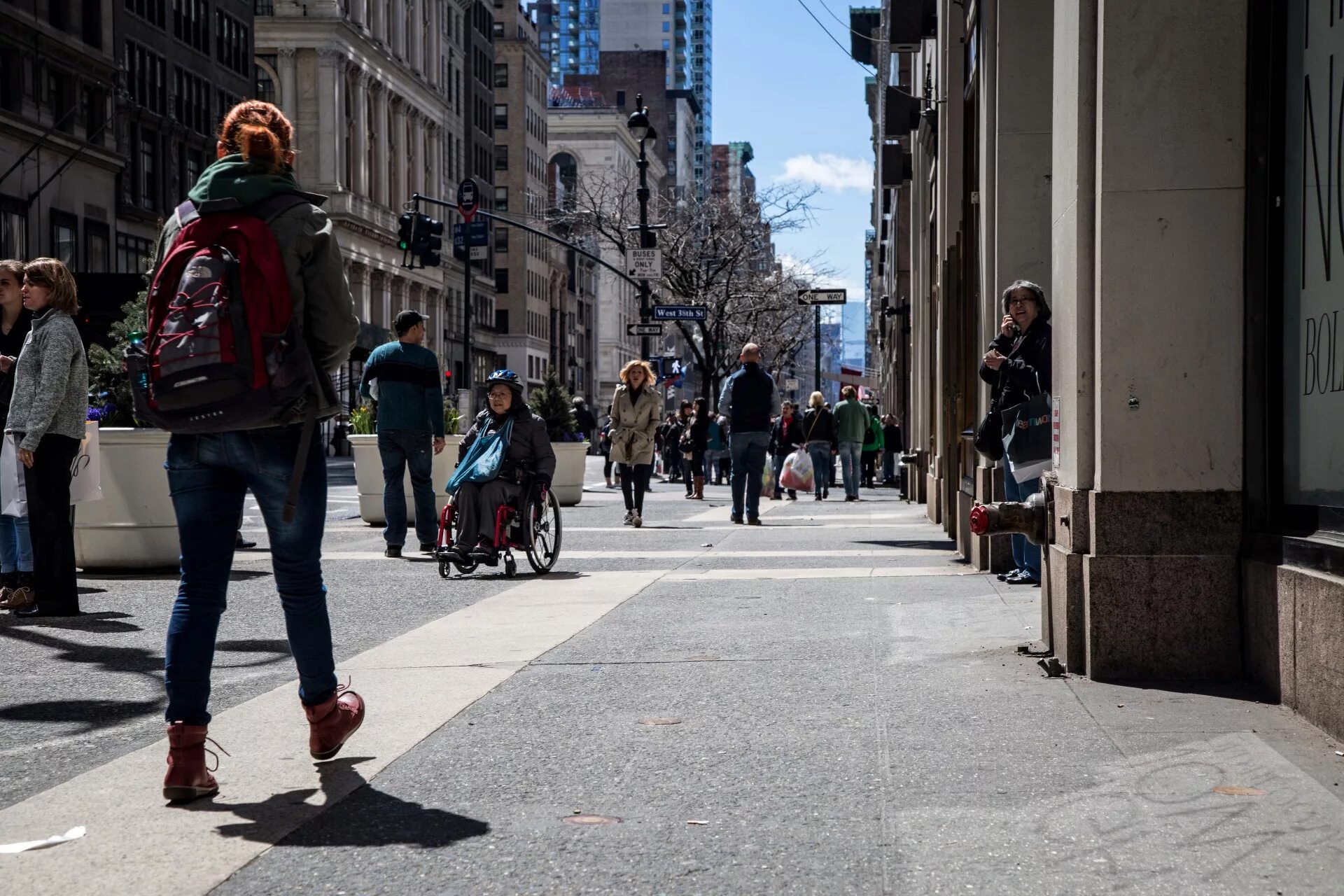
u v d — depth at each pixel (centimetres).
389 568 1224
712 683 647
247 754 519
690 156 19125
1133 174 616
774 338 6044
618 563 1253
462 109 10700
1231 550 617
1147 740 514
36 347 883
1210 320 614
